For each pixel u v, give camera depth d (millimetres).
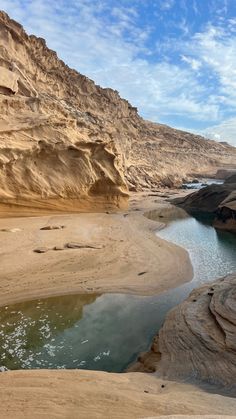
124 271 19625
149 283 18328
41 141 33625
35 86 61438
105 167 39844
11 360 11656
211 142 169250
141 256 22312
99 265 20156
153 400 7094
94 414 6352
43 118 37000
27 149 31953
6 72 41156
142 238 27344
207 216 41406
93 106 90188
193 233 31656
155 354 11312
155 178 74062
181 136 148625
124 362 11742
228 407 6746
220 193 45312
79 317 14812
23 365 11391
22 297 16078
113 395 7371
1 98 35781
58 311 15227
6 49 59000
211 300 13039
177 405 6785
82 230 28109
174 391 8016
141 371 10672
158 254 23109
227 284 14500
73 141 37125
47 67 76938
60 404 6828
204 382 8992
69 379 8688
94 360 11812
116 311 15398
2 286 16703
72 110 66938
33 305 15602
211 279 19375
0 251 20781
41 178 33625
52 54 80062
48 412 6406
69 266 19609
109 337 13320
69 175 36062
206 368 9531
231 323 10969
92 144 38500
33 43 71375
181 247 25719
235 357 9562
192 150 132125
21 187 31875
